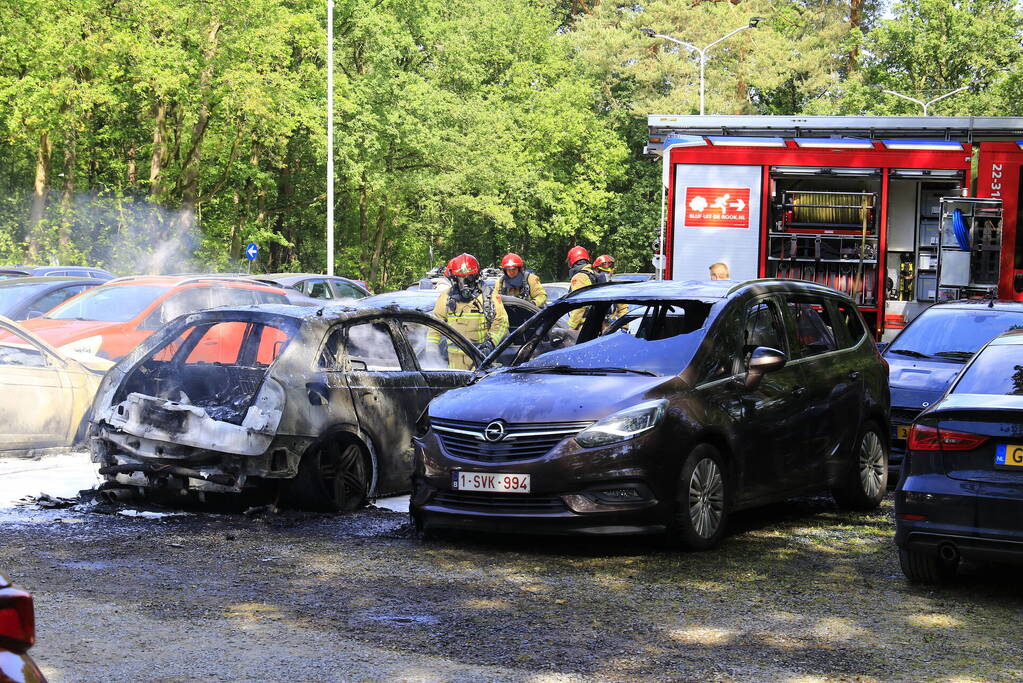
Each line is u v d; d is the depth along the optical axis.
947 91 62.09
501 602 6.36
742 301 8.66
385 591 6.59
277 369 8.79
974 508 6.41
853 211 16.45
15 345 11.73
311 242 57.78
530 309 14.21
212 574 6.97
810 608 6.30
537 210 63.00
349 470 9.16
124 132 43.78
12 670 2.56
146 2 37.59
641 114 62.97
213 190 45.34
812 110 60.56
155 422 8.83
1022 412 6.32
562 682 4.92
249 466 8.63
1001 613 6.28
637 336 8.56
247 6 38.97
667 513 7.60
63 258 39.69
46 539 7.89
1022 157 16.05
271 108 40.72
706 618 6.06
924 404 11.01
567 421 7.62
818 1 64.56
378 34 47.69
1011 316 12.15
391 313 9.86
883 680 5.04
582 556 7.62
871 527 8.80
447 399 8.27
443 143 50.38
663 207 16.86
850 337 9.69
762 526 8.77
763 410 8.35
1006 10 62.28
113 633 5.63
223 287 15.57
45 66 36.41
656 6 63.22
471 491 7.74
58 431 11.79
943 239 15.80
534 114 61.81
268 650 5.37
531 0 67.06
